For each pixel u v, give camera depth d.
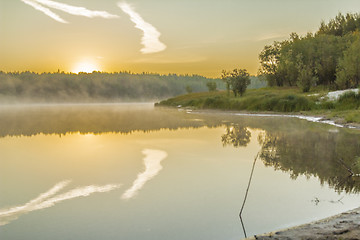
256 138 13.74
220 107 37.88
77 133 16.98
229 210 5.26
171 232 4.40
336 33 66.06
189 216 5.00
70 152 11.15
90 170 8.31
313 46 51.94
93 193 6.30
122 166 8.76
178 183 6.96
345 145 11.33
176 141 13.49
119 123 23.12
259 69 61.22
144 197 6.02
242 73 44.16
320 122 20.11
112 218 4.95
